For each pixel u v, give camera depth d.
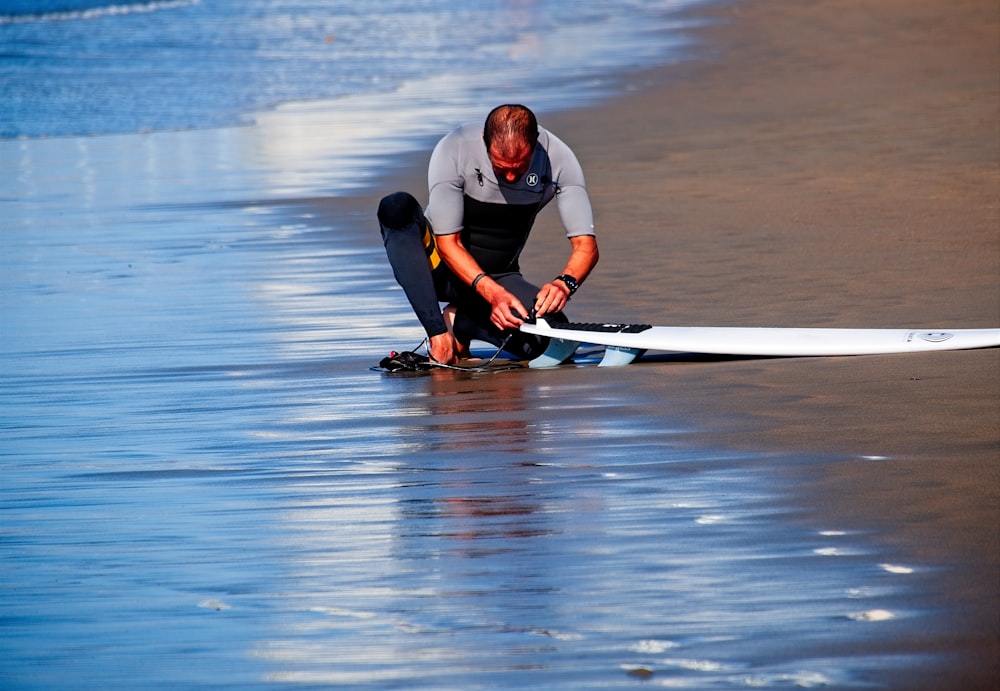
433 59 70.31
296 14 91.19
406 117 52.19
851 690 9.65
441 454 15.66
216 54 72.69
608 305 23.83
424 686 10.03
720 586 11.44
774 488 13.78
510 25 84.69
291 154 45.16
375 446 16.17
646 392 18.09
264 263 29.20
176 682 10.31
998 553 11.82
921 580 11.35
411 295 20.53
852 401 17.00
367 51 73.88
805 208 32.25
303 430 17.08
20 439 17.31
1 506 14.57
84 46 75.31
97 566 12.67
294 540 13.07
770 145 41.75
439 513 13.62
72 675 10.51
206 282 27.56
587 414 17.08
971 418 15.94
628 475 14.46
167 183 40.75
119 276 28.56
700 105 51.22
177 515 13.98
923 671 9.86
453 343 20.73
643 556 12.17
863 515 12.88
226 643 10.91
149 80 63.97
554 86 59.03
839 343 19.72
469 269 20.44
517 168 19.72
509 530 13.02
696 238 29.45
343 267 28.45
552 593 11.49
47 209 37.25
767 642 10.41
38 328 24.14
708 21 80.75
